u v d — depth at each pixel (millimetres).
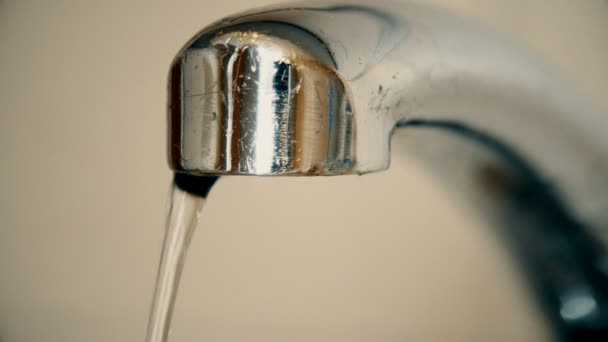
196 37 225
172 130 227
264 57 219
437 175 269
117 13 400
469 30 238
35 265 425
